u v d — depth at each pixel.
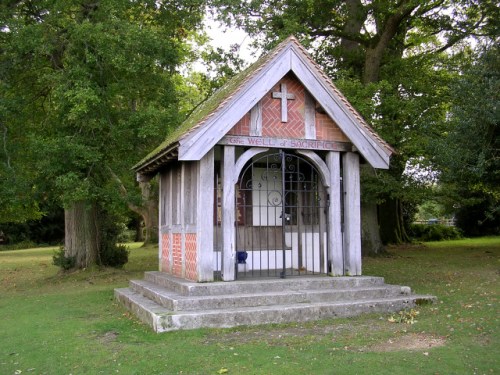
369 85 19.61
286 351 7.28
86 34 15.41
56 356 7.57
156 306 9.76
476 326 8.52
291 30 18.83
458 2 21.16
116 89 16.08
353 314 9.67
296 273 12.20
